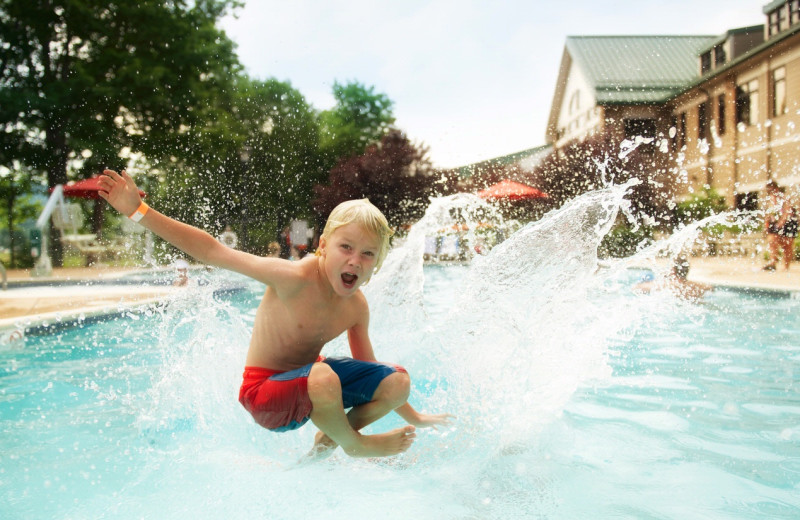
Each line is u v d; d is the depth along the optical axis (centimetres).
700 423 260
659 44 2452
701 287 651
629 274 862
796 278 880
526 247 295
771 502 176
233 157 1862
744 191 1695
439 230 473
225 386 279
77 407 297
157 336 507
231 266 214
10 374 371
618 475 200
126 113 1745
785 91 1565
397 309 384
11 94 1562
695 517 167
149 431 253
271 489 193
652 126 2202
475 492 188
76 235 1349
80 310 623
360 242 209
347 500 183
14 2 1575
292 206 2162
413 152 2241
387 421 267
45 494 189
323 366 197
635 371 365
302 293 213
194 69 1825
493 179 2102
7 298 741
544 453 221
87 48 1712
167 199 1661
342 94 2961
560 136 2697
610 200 292
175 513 175
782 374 351
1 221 1783
